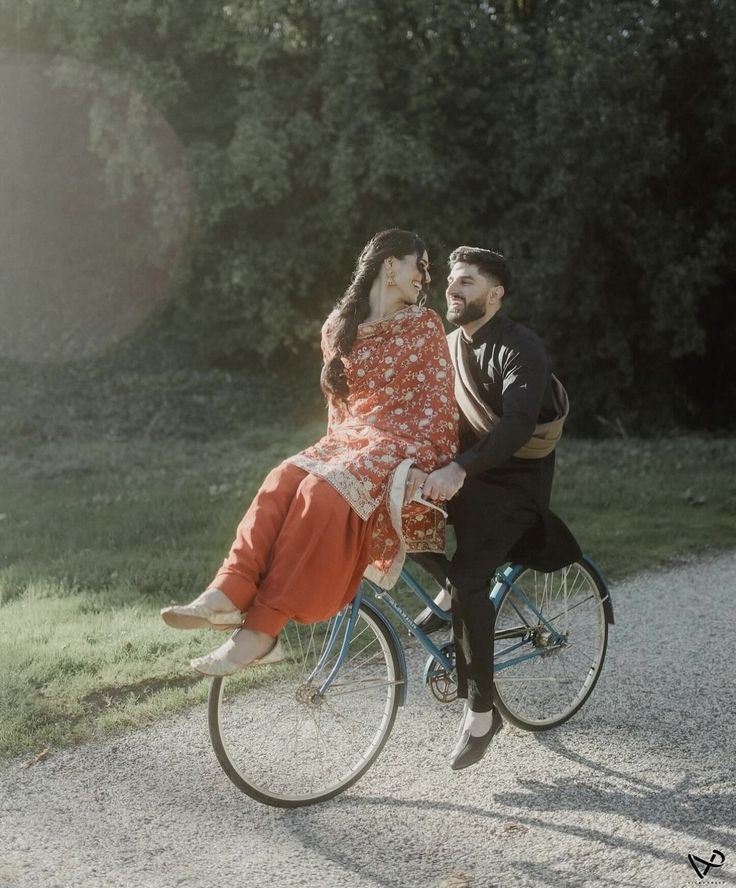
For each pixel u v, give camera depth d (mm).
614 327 13648
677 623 5051
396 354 3082
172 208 14203
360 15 12758
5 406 13086
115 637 4613
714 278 13016
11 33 15680
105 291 16500
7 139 16625
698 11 12758
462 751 3289
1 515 7582
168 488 8664
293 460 3018
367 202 14000
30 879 2691
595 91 12031
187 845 2891
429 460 3051
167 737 3611
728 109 12938
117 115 14094
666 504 7980
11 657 4301
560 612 3848
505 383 3229
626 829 2969
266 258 14500
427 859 2820
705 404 15383
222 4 13875
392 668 3338
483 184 13812
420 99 13305
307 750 3369
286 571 2842
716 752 3494
